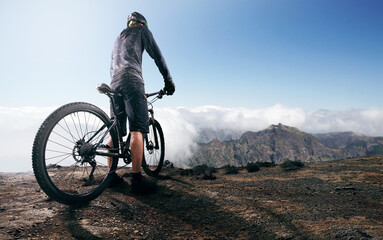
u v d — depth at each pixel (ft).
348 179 13.02
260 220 6.99
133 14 10.52
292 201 8.89
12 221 6.07
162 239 5.82
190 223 7.01
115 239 5.57
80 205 7.69
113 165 9.41
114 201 8.52
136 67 9.54
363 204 8.64
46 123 6.91
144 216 7.35
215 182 13.38
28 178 12.78
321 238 5.53
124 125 10.12
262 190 11.04
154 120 13.02
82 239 5.44
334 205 8.34
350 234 5.52
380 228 5.86
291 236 5.87
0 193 9.12
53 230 5.77
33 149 6.66
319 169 16.38
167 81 10.72
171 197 9.54
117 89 9.43
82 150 7.75
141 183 9.68
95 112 8.56
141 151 9.49
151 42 10.18
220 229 6.60
